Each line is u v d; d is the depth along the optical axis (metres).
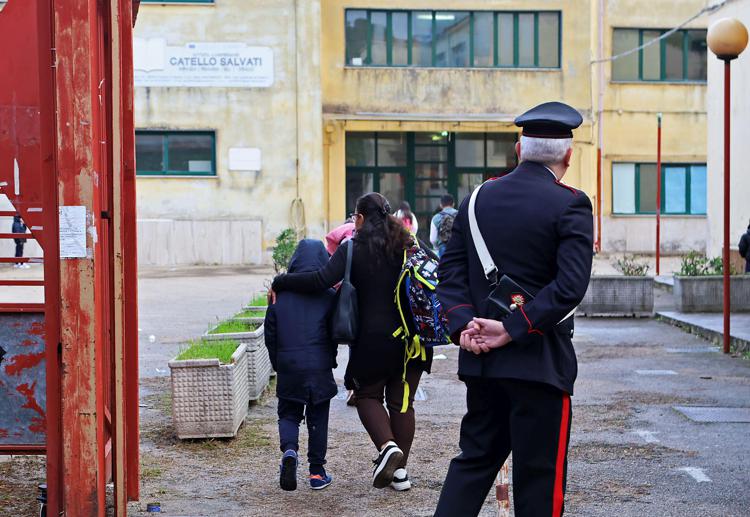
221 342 8.23
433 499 5.98
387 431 6.02
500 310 4.11
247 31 28.72
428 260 6.05
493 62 31.27
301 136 28.91
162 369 10.49
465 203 4.43
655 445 7.25
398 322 6.06
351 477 6.48
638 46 32.75
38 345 5.21
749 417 8.16
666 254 32.84
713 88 18.95
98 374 4.77
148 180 28.42
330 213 30.73
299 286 6.15
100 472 4.81
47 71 4.79
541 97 31.27
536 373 4.10
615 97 32.62
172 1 28.48
